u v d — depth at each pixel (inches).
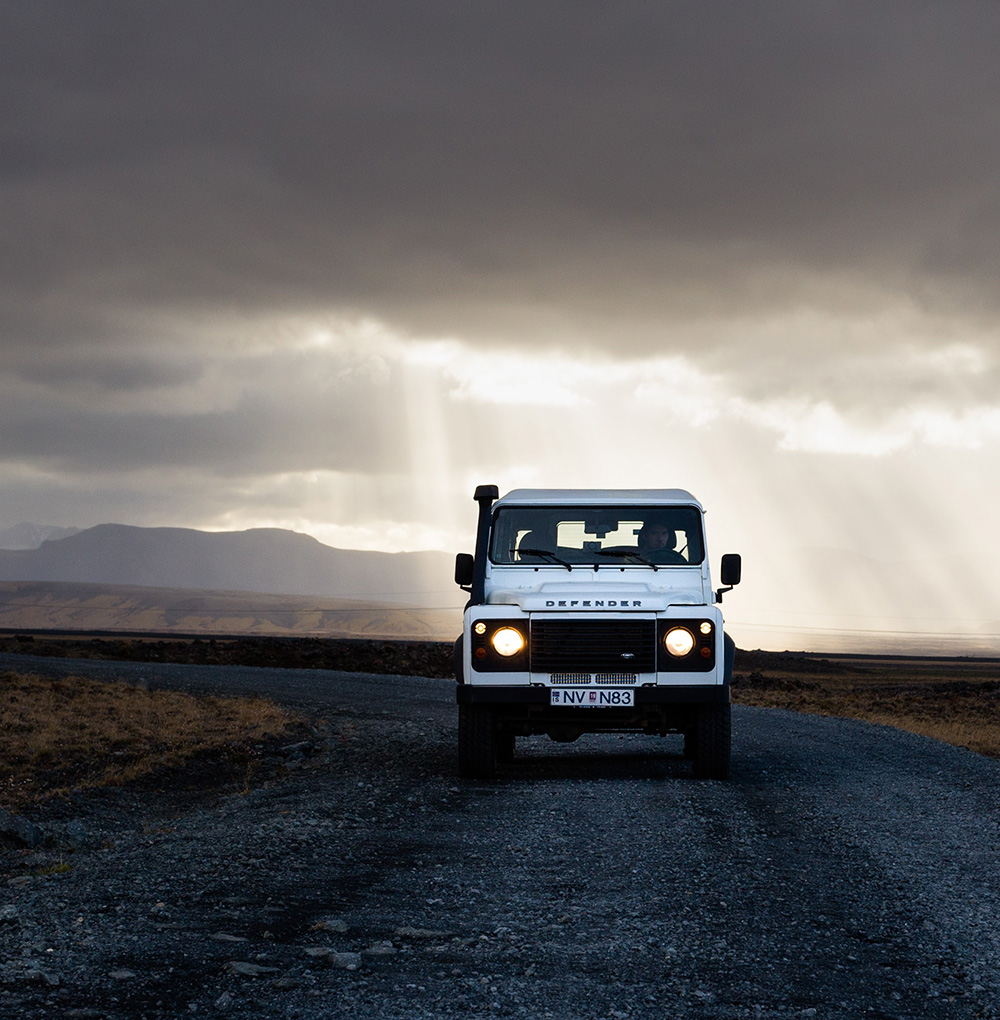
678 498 523.8
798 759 609.3
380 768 559.8
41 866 350.9
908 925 249.4
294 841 344.8
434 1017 183.8
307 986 198.1
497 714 497.0
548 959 218.7
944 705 1684.3
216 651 2162.9
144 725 735.7
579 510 519.8
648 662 472.4
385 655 2156.7
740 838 355.6
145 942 222.7
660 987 201.8
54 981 194.1
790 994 199.0
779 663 5324.8
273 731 726.5
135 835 420.2
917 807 433.4
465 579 512.4
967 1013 190.2
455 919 251.6
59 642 2450.8
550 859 322.3
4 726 686.5
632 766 561.0
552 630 472.7
